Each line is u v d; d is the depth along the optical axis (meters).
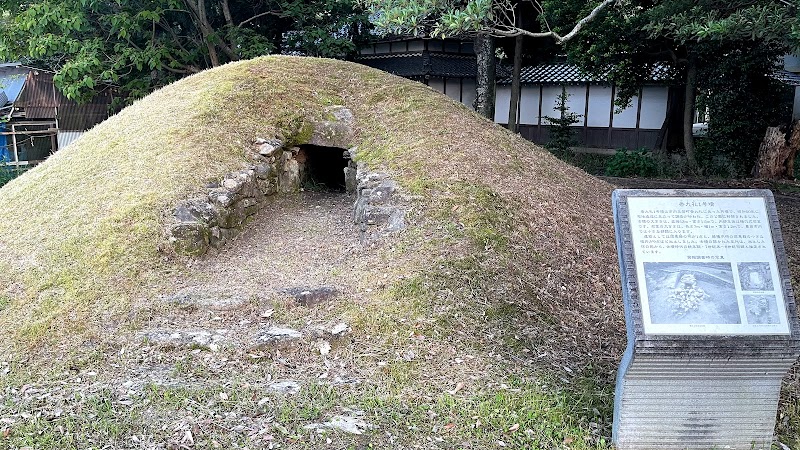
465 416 3.82
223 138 7.31
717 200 3.53
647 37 11.71
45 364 4.43
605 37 12.98
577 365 4.62
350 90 8.64
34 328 4.82
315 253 6.32
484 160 7.30
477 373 4.41
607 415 3.90
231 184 6.71
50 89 14.98
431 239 5.96
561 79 18.56
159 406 3.79
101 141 7.84
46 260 5.72
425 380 4.28
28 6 12.51
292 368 4.36
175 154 6.97
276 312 5.03
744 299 3.34
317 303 5.19
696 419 3.49
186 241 5.91
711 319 3.30
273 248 6.46
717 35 6.90
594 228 6.86
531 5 14.73
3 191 7.53
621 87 14.94
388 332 4.82
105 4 13.27
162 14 13.47
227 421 3.63
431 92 8.99
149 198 6.28
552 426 3.74
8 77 17.78
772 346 3.28
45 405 3.85
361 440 3.51
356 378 4.25
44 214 6.57
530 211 6.59
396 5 5.23
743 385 3.44
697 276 3.38
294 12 13.49
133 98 13.92
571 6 12.74
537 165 7.90
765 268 3.40
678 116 16.08
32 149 14.97
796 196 10.99
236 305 5.09
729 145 13.23
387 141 7.62
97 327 4.84
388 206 6.49
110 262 5.57
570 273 5.96
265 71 8.64
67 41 12.46
